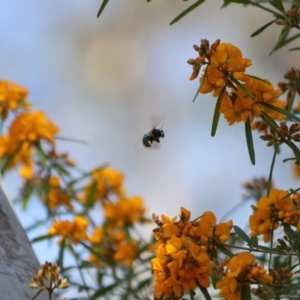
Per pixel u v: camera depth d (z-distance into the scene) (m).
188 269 1.62
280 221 1.66
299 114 1.83
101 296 1.92
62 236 1.93
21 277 1.73
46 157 2.05
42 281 1.65
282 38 1.75
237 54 1.65
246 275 1.61
